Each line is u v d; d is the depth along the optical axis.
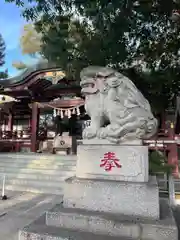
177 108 6.33
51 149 13.41
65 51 3.97
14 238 2.97
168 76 4.24
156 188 2.30
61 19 3.85
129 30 3.87
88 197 2.50
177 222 3.07
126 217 2.28
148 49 4.52
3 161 8.92
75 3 3.43
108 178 2.60
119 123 2.63
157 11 3.87
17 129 16.62
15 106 15.64
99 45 3.72
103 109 2.81
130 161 2.53
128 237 2.15
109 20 3.56
